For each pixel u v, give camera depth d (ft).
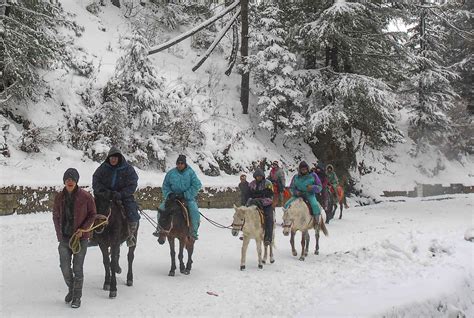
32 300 26.61
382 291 29.91
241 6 93.97
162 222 33.06
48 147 61.31
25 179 52.08
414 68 124.36
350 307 26.08
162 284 31.89
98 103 70.23
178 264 38.40
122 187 29.37
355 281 33.19
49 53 62.03
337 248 48.96
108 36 92.32
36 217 49.62
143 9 109.50
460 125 134.62
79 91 70.28
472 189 131.54
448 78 132.87
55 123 64.49
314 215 43.37
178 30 110.63
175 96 77.71
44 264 34.76
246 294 30.32
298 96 89.35
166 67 93.25
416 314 27.09
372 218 74.43
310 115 88.94
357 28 89.92
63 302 26.66
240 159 82.43
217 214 65.92
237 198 74.64
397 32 90.48
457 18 138.31
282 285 32.68
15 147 58.23
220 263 39.60
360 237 55.67
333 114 84.58
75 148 64.59
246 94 93.76
